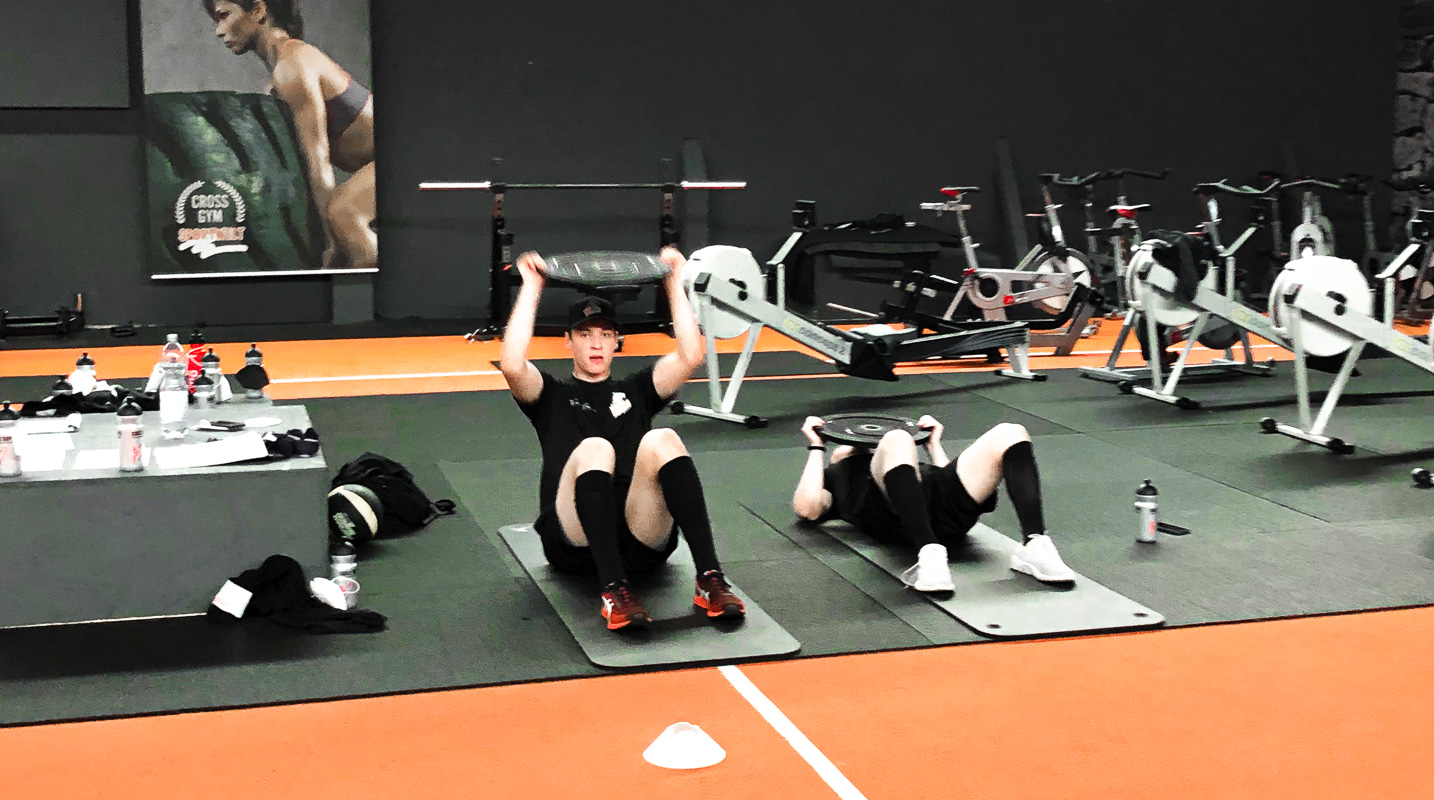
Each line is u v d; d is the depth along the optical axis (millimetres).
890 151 10047
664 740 2619
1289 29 10664
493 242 8578
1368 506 4578
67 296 8719
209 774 2533
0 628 3307
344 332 8773
